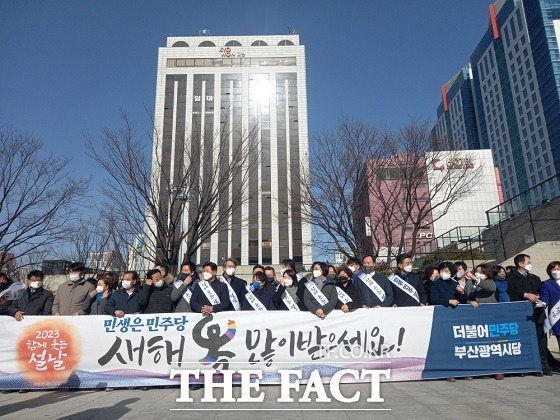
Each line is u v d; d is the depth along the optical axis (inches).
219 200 709.9
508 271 313.7
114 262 941.2
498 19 3304.6
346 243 765.9
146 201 631.8
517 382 236.7
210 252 2188.7
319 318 244.1
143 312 265.7
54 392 236.4
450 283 265.0
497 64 3339.1
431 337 246.5
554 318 248.5
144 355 241.1
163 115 2289.6
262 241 2170.3
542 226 593.0
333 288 250.4
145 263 1024.9
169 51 2449.6
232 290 263.4
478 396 206.2
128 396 221.1
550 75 2738.7
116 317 246.1
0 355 241.9
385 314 246.5
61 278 908.0
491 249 730.2
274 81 2405.3
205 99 2349.9
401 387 229.3
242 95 2346.2
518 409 181.6
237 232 2181.3
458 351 246.7
